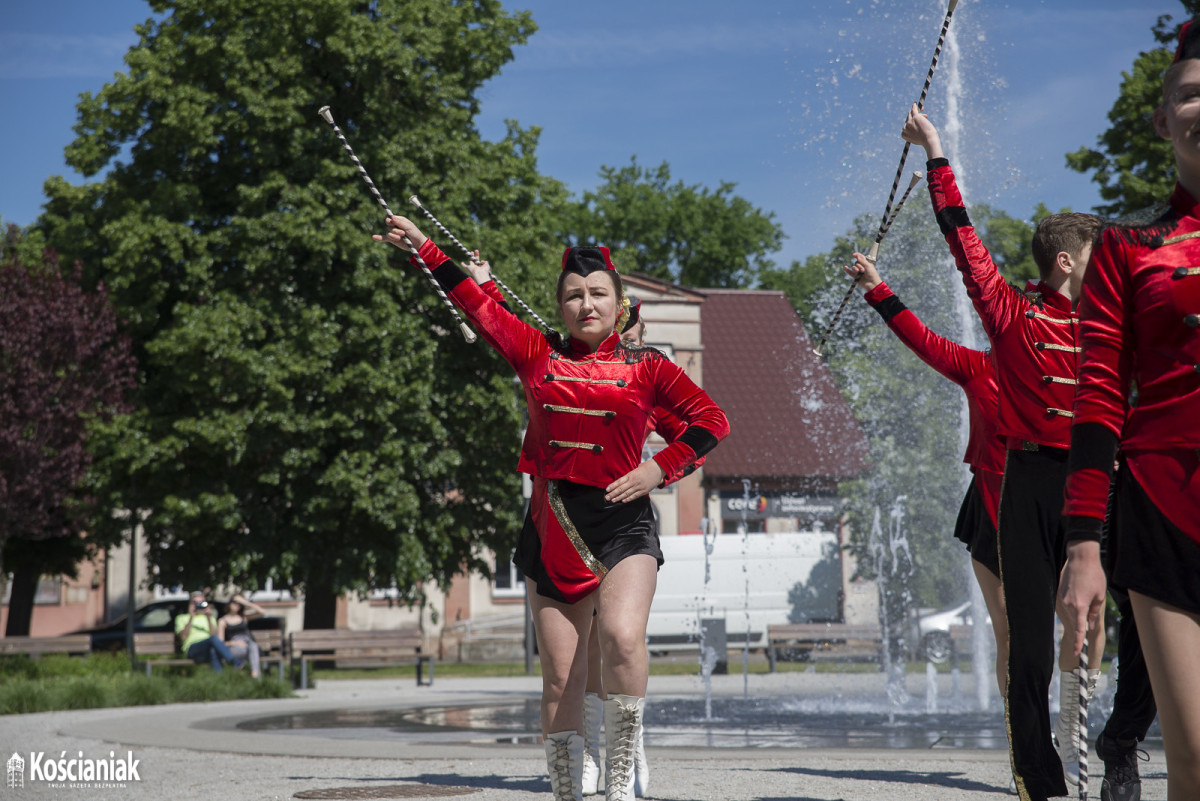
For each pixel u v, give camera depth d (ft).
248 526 77.15
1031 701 13.02
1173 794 7.73
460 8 85.10
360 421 75.97
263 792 18.12
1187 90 7.80
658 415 13.07
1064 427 13.42
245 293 77.30
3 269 69.72
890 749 23.16
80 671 61.77
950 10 14.97
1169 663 7.65
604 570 12.34
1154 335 7.93
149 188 80.33
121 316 76.43
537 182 86.63
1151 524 7.80
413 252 13.52
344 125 80.18
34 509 68.95
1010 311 13.84
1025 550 13.33
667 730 28.96
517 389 79.82
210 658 58.90
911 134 15.38
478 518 84.28
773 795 16.30
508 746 24.77
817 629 67.36
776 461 111.86
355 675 73.67
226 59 77.36
